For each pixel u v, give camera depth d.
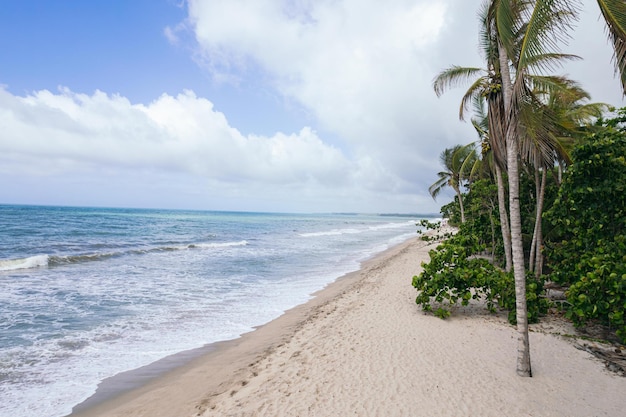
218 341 7.37
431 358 5.77
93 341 7.21
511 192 4.96
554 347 6.19
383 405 4.36
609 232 8.09
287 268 17.23
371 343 6.55
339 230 55.94
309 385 5.00
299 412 4.29
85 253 19.80
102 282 12.82
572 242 9.00
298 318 8.80
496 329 7.24
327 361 5.83
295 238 37.00
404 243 31.53
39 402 4.88
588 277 6.53
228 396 4.89
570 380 4.96
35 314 8.80
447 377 5.08
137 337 7.51
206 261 18.97
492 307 8.28
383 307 9.11
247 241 31.95
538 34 3.53
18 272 14.22
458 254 8.86
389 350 6.17
